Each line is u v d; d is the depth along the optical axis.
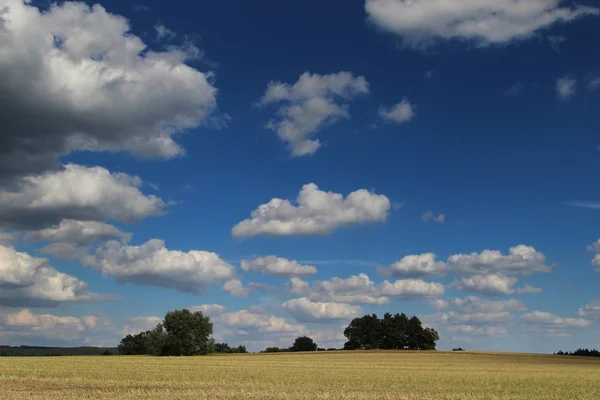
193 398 37.09
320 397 38.69
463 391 45.50
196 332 153.62
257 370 71.62
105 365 80.56
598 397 41.31
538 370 86.31
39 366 75.00
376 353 167.50
